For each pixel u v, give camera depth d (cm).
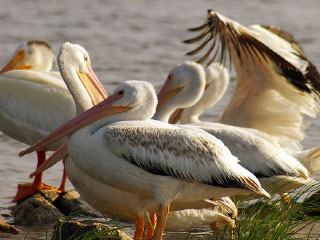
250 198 1152
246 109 1412
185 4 4250
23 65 1552
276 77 1327
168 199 902
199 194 920
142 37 3212
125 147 884
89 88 1181
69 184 1395
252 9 4069
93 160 909
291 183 1170
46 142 945
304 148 1630
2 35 3058
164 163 880
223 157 895
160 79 2344
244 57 1321
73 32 3247
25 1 4075
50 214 1170
